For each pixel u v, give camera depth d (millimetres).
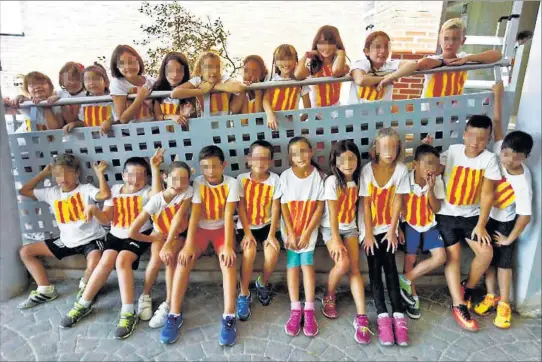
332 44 2551
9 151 2391
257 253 2549
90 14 4961
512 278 2363
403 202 2373
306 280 2271
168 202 2264
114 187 2424
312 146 2494
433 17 3371
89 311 2332
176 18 3631
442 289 2551
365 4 4367
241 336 2174
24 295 2500
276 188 2332
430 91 2617
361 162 2521
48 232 2668
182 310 2371
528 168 2223
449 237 2312
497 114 2430
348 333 2195
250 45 4863
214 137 2482
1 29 5039
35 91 2484
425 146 2285
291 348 2088
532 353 2047
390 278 2270
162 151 2385
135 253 2328
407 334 2141
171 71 2467
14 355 2039
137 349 2082
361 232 2393
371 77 2414
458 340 2143
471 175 2258
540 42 2105
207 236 2373
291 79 2506
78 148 2504
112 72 2447
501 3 3740
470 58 2400
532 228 2203
